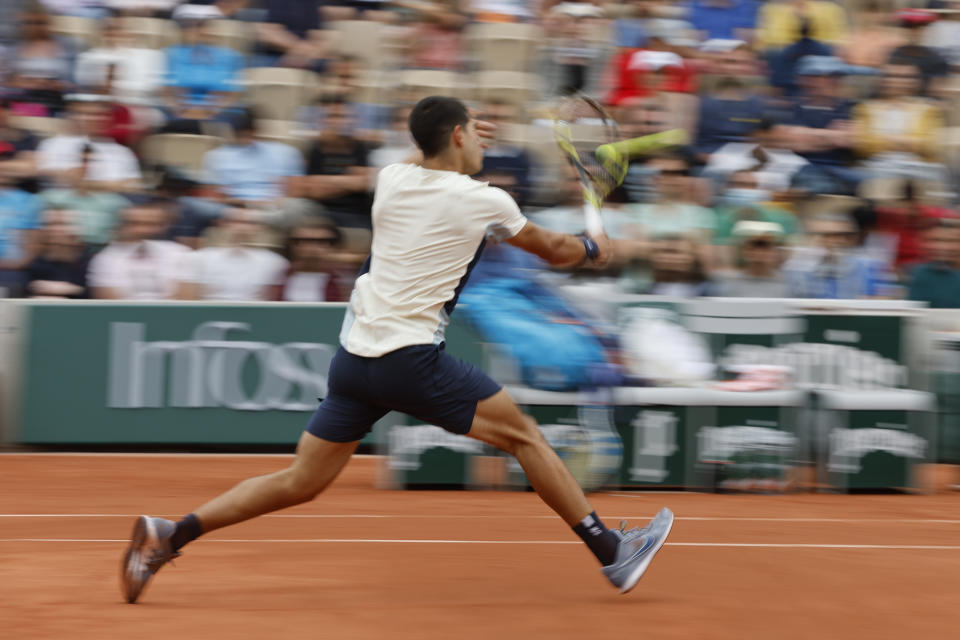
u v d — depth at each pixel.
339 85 11.84
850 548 6.85
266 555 6.29
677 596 5.42
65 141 11.36
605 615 5.01
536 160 11.76
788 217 11.33
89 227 10.88
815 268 10.87
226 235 10.77
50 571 5.82
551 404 8.91
